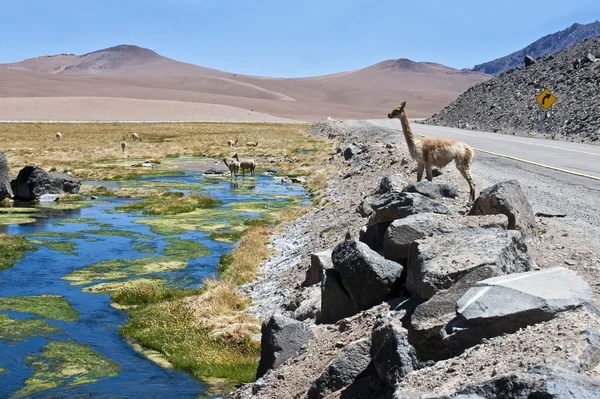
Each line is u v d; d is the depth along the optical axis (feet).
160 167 174.19
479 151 111.75
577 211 49.47
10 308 50.98
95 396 34.47
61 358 40.68
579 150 109.60
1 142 246.27
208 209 102.01
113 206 107.45
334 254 34.14
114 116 513.04
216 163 187.93
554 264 33.14
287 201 109.81
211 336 43.39
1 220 92.07
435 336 21.67
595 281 29.78
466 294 21.56
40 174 115.44
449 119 266.57
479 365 17.56
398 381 20.94
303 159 180.96
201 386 36.32
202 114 559.79
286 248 67.46
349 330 30.17
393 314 26.61
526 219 38.06
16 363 39.70
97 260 68.13
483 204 37.83
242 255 64.95
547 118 173.27
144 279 60.18
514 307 20.07
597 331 17.25
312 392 24.84
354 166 125.08
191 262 67.05
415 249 28.12
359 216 63.93
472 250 26.30
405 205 37.99
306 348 30.96
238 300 50.70
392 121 339.57
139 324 46.96
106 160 192.85
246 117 570.46
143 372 38.68
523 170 80.59
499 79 272.31
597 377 15.43
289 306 43.68
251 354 40.93
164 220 92.32
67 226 87.86
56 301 53.21
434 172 76.95
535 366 15.15
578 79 193.16
